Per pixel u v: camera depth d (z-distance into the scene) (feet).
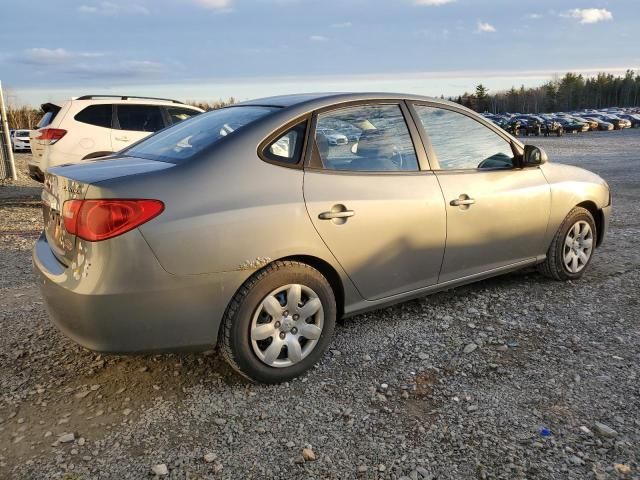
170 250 8.61
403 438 8.39
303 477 7.55
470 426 8.66
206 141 10.11
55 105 30.83
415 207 11.45
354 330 12.32
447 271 12.48
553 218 14.55
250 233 9.24
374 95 11.75
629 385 9.85
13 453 8.08
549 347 11.43
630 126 206.80
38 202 33.45
